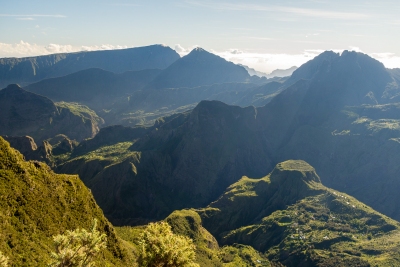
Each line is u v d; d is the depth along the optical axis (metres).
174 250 43.34
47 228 60.09
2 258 36.66
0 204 54.81
